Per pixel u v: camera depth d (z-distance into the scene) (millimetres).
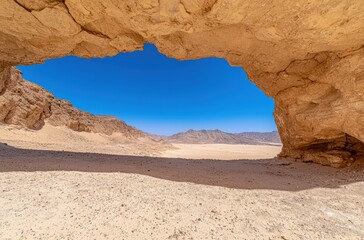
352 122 7047
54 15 6258
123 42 7906
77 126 31375
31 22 6543
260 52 8094
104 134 36406
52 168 6137
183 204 3982
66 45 8047
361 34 5699
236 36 7488
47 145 14234
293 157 10555
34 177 5098
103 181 5160
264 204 4238
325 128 8219
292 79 8680
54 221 3064
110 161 8375
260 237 2977
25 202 3615
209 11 5793
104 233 2848
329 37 5875
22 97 22703
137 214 3426
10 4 5844
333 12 5008
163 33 6984
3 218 3049
